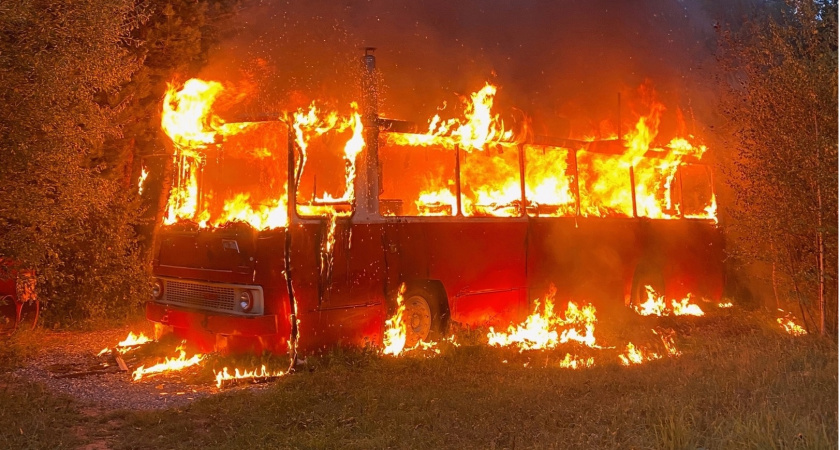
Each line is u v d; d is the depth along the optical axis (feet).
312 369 26.45
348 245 28.17
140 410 22.09
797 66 29.50
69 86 30.86
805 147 29.40
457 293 32.12
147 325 37.19
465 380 25.34
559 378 24.90
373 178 29.35
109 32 33.55
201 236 28.32
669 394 21.30
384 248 29.37
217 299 27.61
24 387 24.35
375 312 28.99
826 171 28.96
